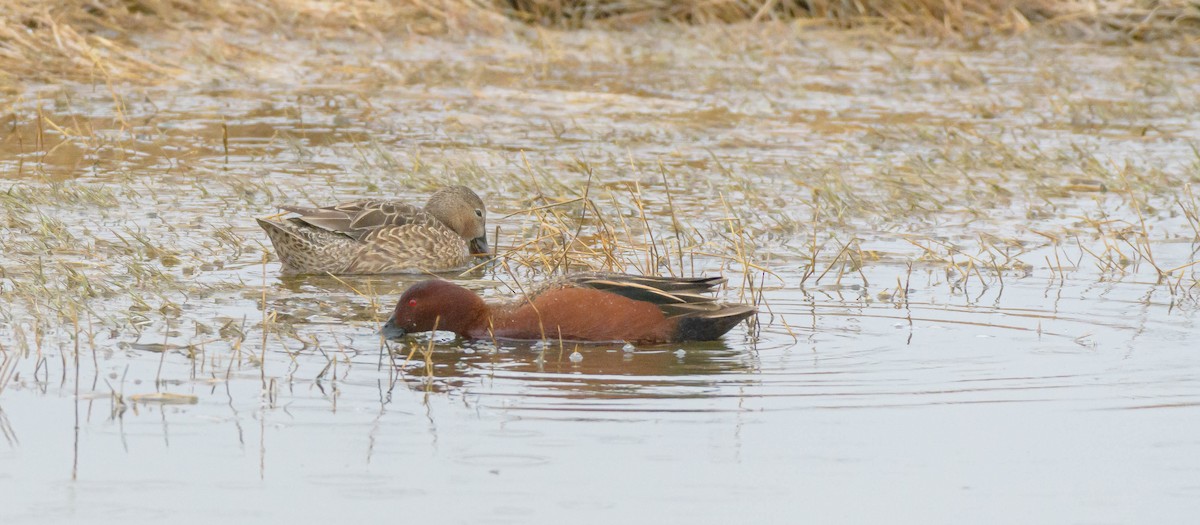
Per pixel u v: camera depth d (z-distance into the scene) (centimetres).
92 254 1741
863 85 3288
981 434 1102
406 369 1273
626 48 3572
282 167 2378
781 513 939
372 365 1286
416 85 3073
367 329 1441
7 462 1002
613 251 1752
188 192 2172
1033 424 1128
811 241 1912
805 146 2641
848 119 2917
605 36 3675
